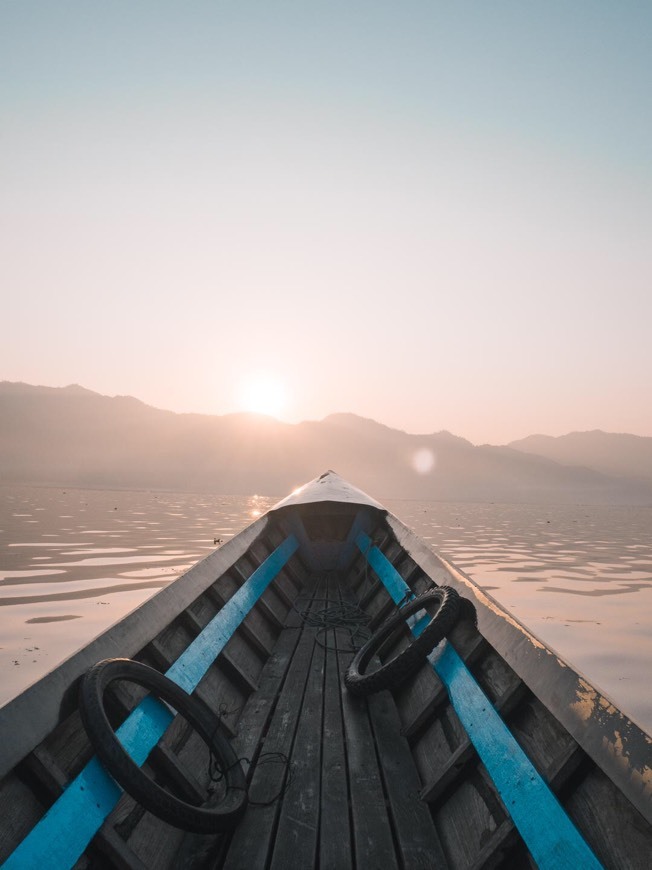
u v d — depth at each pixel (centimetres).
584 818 214
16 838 203
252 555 666
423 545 612
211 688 401
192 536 2484
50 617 1040
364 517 862
